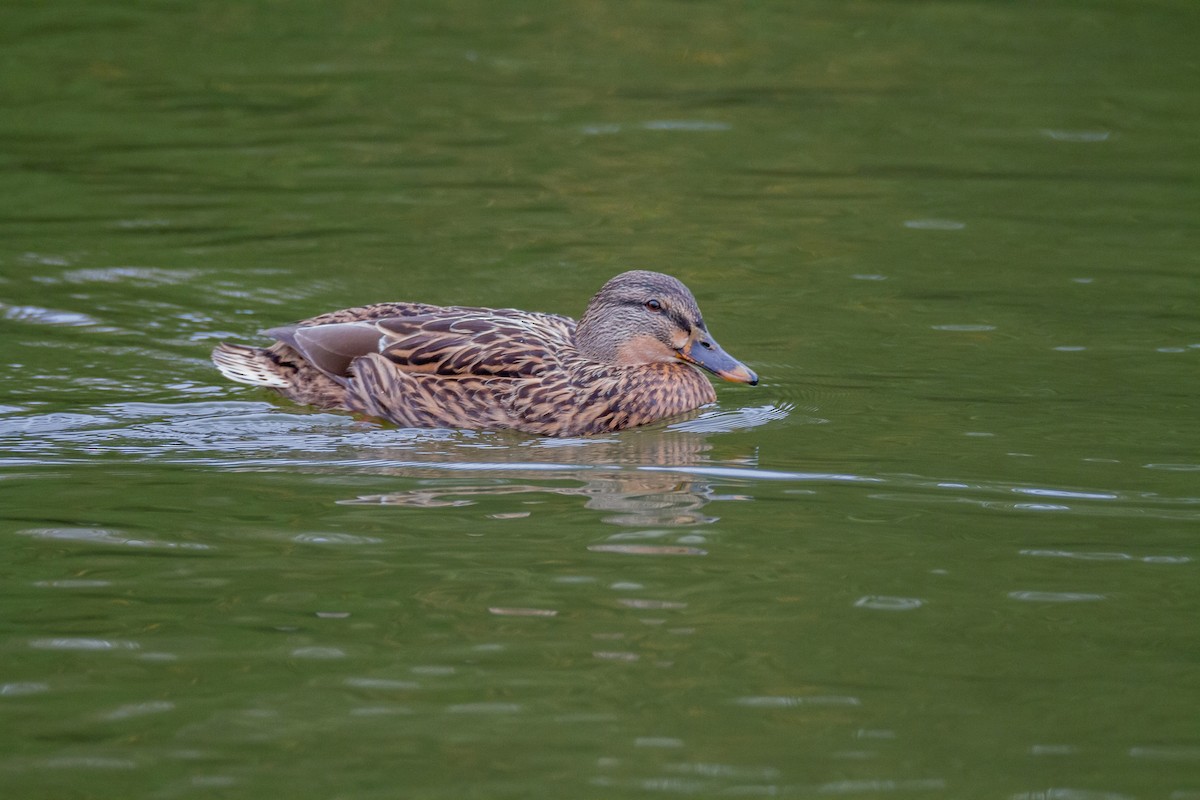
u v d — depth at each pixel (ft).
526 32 92.48
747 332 50.90
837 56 87.92
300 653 28.96
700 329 45.65
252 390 46.65
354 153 70.08
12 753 25.45
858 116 77.05
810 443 41.70
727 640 29.68
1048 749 25.93
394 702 27.27
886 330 51.11
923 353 48.98
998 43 90.53
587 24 94.43
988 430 42.37
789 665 28.68
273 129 73.36
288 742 25.93
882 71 85.05
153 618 30.32
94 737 26.00
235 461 40.11
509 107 77.51
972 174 68.49
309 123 74.33
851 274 56.49
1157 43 90.33
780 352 49.21
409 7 97.76
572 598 31.40
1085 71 84.94
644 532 35.06
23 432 41.70
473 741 26.00
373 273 55.93
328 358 45.37
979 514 36.24
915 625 30.35
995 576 32.63
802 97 80.12
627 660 28.84
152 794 24.36
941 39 91.30
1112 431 42.14
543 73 83.76
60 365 47.03
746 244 59.62
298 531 34.88
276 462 40.14
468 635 29.73
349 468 39.78
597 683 27.99
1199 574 32.71
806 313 52.70
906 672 28.48
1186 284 55.11
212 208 62.54
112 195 63.67
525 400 44.16
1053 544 34.35
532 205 63.77
